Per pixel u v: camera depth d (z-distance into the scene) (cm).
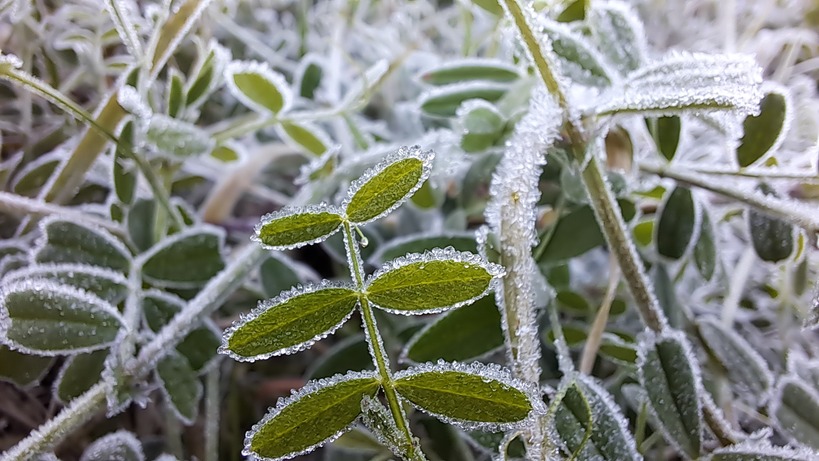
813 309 11
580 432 11
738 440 12
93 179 18
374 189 9
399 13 24
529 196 11
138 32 16
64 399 14
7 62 12
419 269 9
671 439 12
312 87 21
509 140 13
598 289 17
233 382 17
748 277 18
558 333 13
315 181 16
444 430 15
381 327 16
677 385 12
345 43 25
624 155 15
